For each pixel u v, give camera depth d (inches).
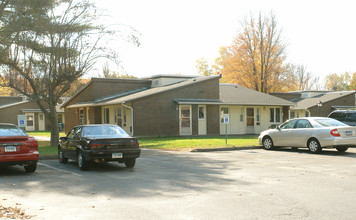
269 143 697.6
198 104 1124.5
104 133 474.9
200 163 510.3
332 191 308.5
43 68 759.1
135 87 1320.1
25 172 445.1
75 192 315.3
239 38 1900.8
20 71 763.4
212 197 289.3
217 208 254.1
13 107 1908.2
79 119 1384.1
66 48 746.2
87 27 746.8
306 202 269.4
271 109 1280.8
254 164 490.0
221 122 1181.7
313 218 227.9
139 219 229.1
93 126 488.1
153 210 250.4
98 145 436.8
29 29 716.0
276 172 416.5
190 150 687.7
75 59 755.4
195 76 1360.7
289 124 671.8
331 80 3250.5
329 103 1652.3
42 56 755.4
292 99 1883.6
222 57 2124.8
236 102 1166.3
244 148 722.8
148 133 1042.7
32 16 717.3
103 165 506.6
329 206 257.3
